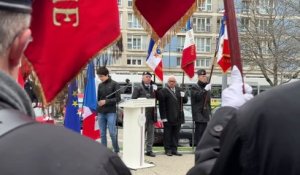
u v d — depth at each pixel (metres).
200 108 10.55
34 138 1.05
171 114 10.16
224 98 2.39
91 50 3.58
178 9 3.95
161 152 10.70
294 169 1.42
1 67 1.18
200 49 57.19
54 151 1.04
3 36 1.16
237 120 1.54
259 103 1.51
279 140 1.45
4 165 1.00
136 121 8.84
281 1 28.41
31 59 3.56
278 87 1.55
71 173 1.01
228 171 1.55
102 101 9.67
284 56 28.81
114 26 3.59
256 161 1.47
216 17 56.34
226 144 1.55
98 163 1.05
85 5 3.58
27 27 1.21
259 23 29.41
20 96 1.15
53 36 3.58
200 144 2.11
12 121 1.08
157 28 3.97
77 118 6.06
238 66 2.71
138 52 53.41
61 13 3.57
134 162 8.88
